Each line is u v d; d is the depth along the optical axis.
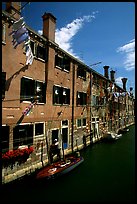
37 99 14.05
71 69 19.58
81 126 21.88
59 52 17.30
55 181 12.59
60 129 17.28
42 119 14.80
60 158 16.80
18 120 12.37
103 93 30.52
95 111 26.61
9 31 11.75
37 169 13.72
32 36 13.94
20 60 12.66
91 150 22.16
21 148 12.55
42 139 14.74
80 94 21.95
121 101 44.97
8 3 12.23
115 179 13.30
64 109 18.06
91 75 24.83
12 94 11.95
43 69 15.12
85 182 12.71
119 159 18.58
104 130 30.58
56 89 17.05
